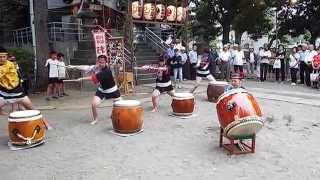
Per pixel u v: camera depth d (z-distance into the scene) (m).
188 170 6.39
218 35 27.73
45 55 15.46
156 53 20.39
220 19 26.34
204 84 17.19
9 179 6.07
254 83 18.55
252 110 6.85
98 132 8.82
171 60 16.86
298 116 10.59
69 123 9.73
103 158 7.01
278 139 8.23
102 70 9.44
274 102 12.88
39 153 7.32
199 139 8.23
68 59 18.53
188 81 18.53
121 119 8.46
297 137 8.39
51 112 11.16
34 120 7.61
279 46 23.56
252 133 7.11
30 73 15.61
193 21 26.72
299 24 28.45
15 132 7.55
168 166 6.57
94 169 6.46
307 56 17.34
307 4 27.97
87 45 18.78
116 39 14.34
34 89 15.28
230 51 18.95
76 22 21.31
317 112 11.17
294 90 15.85
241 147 7.39
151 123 9.67
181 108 10.30
